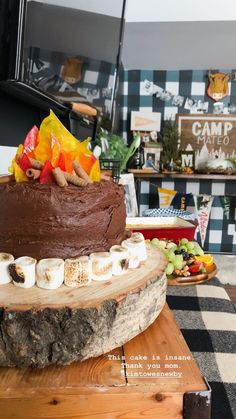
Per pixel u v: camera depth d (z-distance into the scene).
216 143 2.81
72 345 0.59
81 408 0.54
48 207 0.67
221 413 0.62
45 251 0.68
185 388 0.55
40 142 0.76
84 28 1.28
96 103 1.64
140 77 2.78
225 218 2.93
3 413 0.54
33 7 0.86
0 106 1.10
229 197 2.89
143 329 0.71
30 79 0.91
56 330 0.58
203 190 2.89
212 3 1.73
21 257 0.68
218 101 2.79
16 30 0.81
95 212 0.71
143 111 2.82
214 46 2.21
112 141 2.05
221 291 1.12
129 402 0.54
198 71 2.76
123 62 2.59
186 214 1.93
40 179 0.70
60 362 0.59
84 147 0.82
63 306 0.57
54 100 1.12
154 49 2.29
